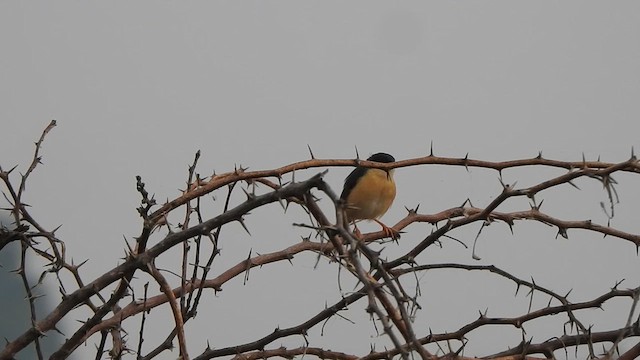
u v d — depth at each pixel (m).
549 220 9.55
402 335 7.35
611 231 9.42
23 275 8.78
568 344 9.03
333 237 7.65
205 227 8.17
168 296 8.35
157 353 9.36
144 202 8.70
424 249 9.38
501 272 9.30
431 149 9.25
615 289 9.15
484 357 8.94
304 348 9.55
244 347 9.54
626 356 8.23
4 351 8.51
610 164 8.89
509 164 9.06
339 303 9.34
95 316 8.70
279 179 9.06
